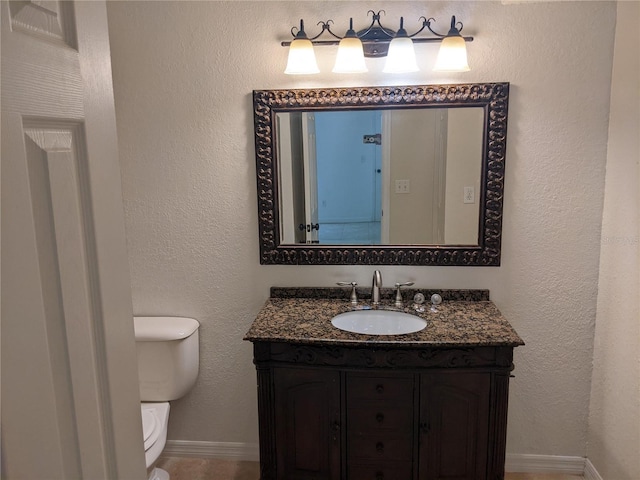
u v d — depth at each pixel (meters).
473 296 2.21
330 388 1.91
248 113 2.16
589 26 1.98
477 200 2.13
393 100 2.08
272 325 1.96
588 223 2.12
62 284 0.66
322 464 1.98
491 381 1.85
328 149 2.15
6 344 0.55
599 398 2.16
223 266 2.30
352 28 1.98
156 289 2.33
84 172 0.72
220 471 2.38
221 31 2.11
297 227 2.23
